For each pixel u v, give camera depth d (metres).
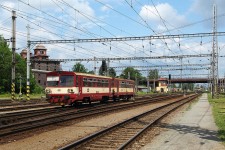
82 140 14.53
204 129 19.23
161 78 160.00
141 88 162.75
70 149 13.23
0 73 89.19
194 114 29.61
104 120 24.91
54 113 29.27
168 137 16.33
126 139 16.00
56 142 15.31
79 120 24.48
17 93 91.75
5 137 16.19
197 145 14.10
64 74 36.59
